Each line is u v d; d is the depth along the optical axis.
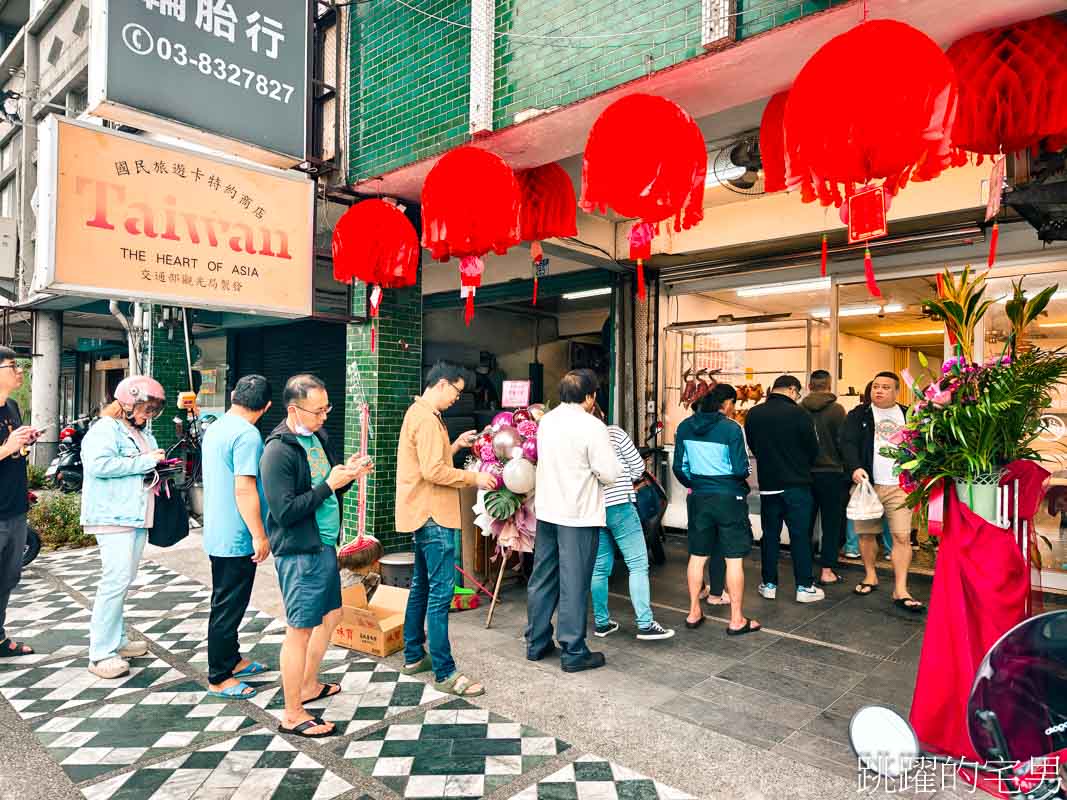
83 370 17.86
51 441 10.54
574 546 3.49
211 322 10.77
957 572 2.58
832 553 5.11
